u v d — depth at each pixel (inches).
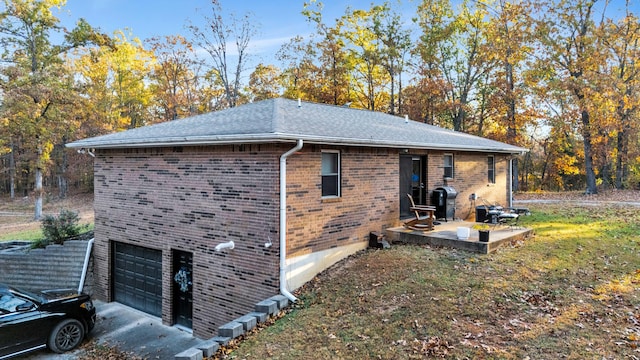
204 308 395.9
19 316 332.5
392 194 470.3
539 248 415.8
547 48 1050.7
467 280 328.8
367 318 285.0
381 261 382.3
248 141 329.4
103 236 502.6
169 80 1344.7
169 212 426.0
